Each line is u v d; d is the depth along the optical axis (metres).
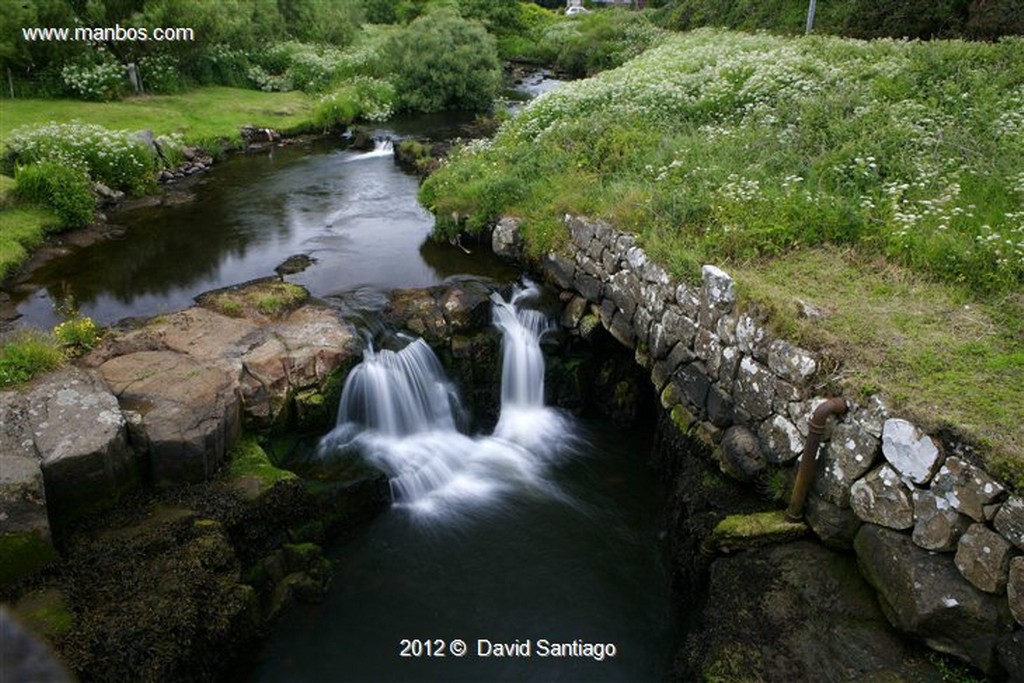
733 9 27.12
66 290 9.82
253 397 7.09
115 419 5.98
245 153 17.75
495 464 8.38
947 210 7.52
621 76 15.61
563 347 9.45
